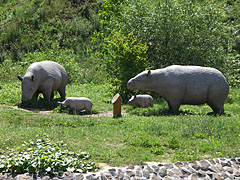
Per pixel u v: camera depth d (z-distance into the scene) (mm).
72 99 12836
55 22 29625
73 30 29078
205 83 12344
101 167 6238
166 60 19188
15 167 5832
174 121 10352
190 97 12445
